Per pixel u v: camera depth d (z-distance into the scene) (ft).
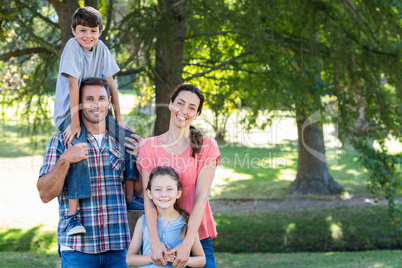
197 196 9.03
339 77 25.82
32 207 41.98
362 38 25.57
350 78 25.54
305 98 26.48
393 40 25.64
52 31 26.89
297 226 37.55
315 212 40.19
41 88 29.25
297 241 35.53
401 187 30.89
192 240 8.64
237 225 37.58
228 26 27.35
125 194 9.81
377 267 24.81
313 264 26.89
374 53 24.90
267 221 38.40
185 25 29.32
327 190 45.32
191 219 8.79
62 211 9.05
